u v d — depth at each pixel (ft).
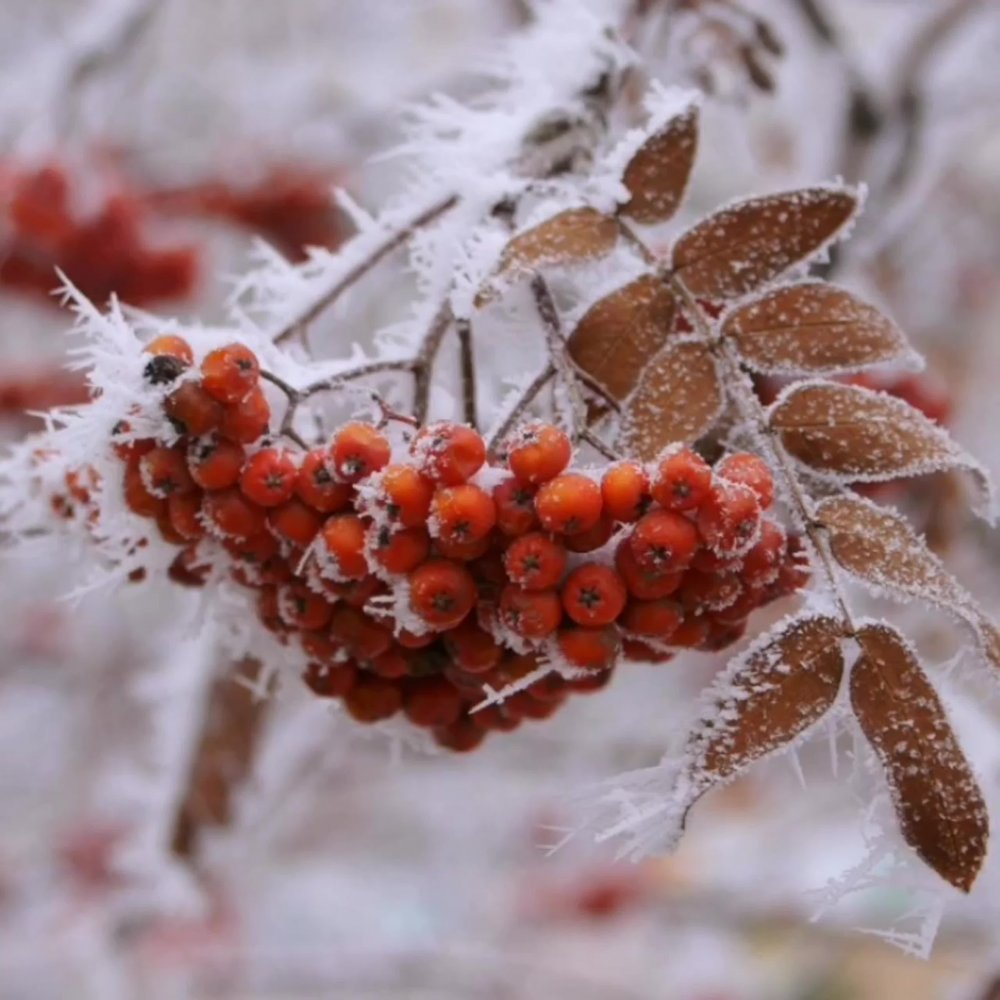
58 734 8.19
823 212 2.36
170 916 3.76
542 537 2.23
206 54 7.20
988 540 3.97
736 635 2.33
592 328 2.36
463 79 4.43
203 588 2.40
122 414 2.28
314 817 8.48
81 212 3.59
